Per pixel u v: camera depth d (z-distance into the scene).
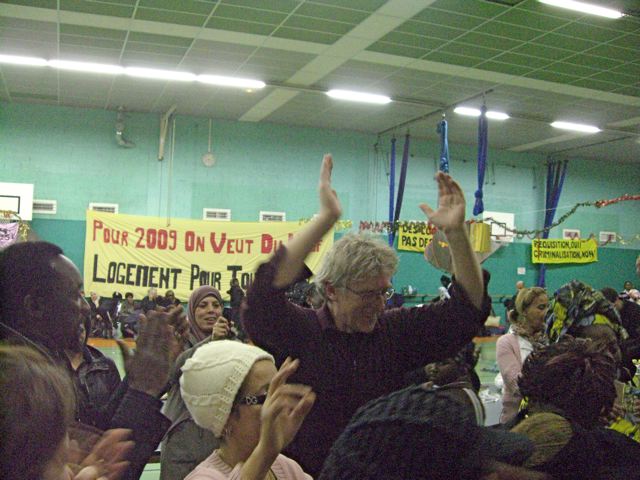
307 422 1.94
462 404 0.93
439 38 9.98
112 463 1.09
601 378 1.61
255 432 1.45
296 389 1.32
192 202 15.02
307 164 15.97
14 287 1.44
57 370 0.95
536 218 18.48
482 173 11.26
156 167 14.76
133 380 1.29
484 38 9.95
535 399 1.65
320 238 1.88
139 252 13.55
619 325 3.43
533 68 11.33
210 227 13.85
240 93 13.09
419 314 2.15
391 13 9.05
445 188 2.10
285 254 1.86
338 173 16.25
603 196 19.44
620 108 13.82
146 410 1.27
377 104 13.78
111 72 11.77
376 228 14.40
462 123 15.18
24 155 13.88
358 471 0.88
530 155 18.52
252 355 1.50
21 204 13.49
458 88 12.56
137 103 13.91
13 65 11.48
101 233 13.45
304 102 13.70
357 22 9.40
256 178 15.53
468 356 2.72
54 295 1.46
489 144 17.47
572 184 19.08
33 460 0.88
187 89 12.85
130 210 14.52
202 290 3.45
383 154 16.70
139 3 8.81
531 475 0.95
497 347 3.79
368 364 2.01
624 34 9.65
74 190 14.16
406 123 15.31
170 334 1.34
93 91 13.02
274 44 10.37
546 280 18.03
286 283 1.87
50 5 8.91
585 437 1.44
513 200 18.22
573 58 10.77
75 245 14.05
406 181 16.86
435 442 0.87
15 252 1.47
